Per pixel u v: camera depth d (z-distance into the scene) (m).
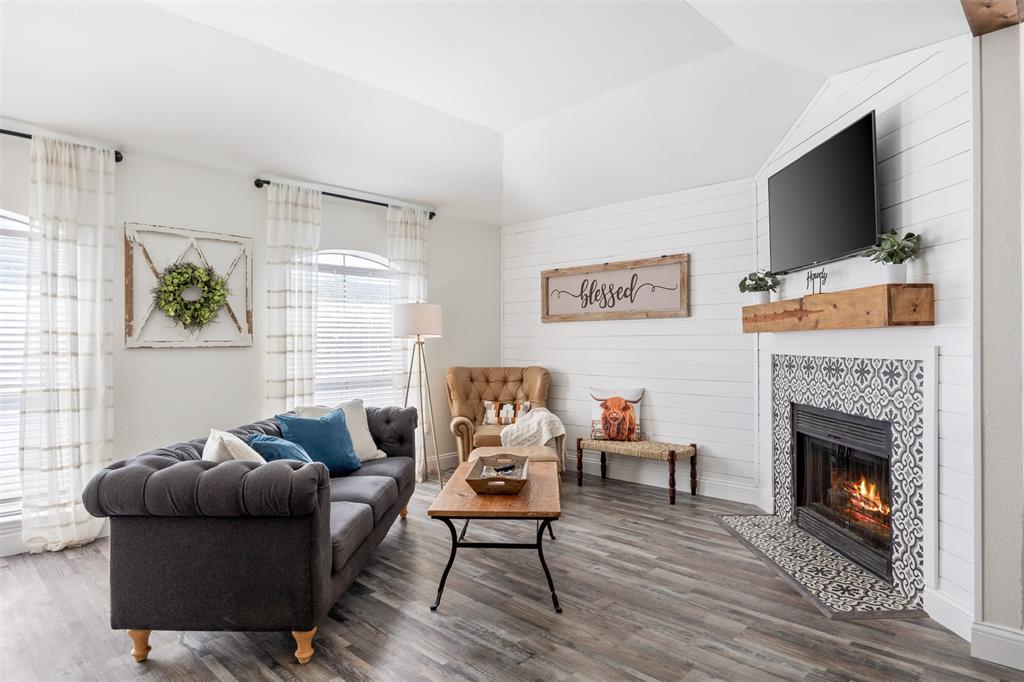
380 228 4.99
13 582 2.81
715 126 3.82
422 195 5.05
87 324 3.32
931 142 2.38
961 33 2.21
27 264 3.16
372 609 2.52
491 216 5.74
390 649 2.19
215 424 3.88
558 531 3.57
